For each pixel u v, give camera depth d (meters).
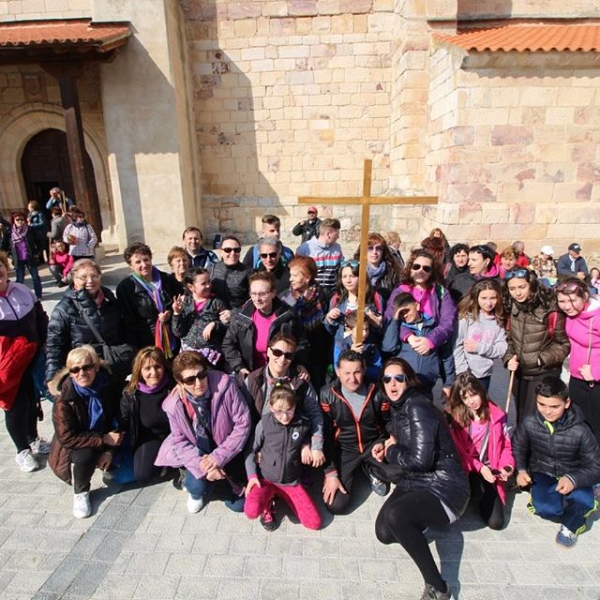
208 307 4.08
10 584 2.86
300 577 2.88
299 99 12.82
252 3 12.29
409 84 11.29
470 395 3.27
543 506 3.24
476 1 11.92
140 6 10.61
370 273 4.68
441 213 9.90
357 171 13.20
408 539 2.73
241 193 13.48
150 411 3.62
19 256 8.65
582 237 9.29
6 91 12.31
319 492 3.71
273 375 3.49
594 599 2.70
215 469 3.31
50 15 11.82
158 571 2.94
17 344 3.74
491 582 2.82
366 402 3.44
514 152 9.05
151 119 11.07
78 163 10.26
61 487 3.79
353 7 12.23
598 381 3.47
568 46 8.29
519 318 3.69
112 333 3.95
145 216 11.52
